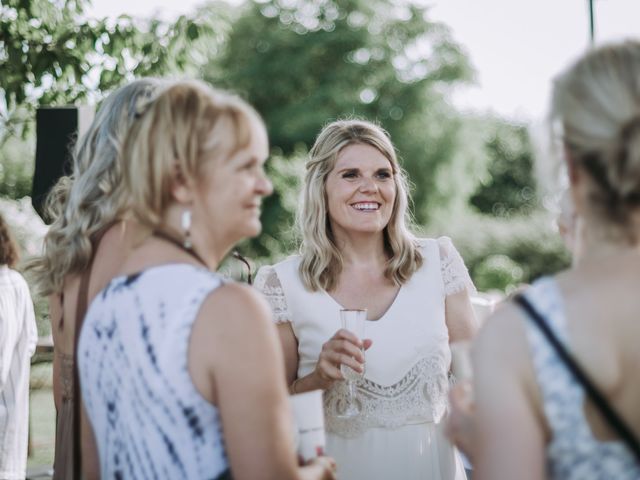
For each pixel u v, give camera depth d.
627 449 1.21
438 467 2.70
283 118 28.58
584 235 1.32
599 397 1.21
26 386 3.58
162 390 1.45
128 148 1.56
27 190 14.37
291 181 23.86
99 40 5.62
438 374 2.75
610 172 1.23
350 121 2.91
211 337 1.44
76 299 1.93
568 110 1.28
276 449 1.43
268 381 1.44
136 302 1.50
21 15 5.63
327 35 29.97
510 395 1.24
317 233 2.82
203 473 1.46
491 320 1.30
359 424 2.64
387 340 2.71
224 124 1.54
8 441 3.46
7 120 6.00
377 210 2.78
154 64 5.69
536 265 24.98
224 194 1.54
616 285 1.25
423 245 2.91
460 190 30.41
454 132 30.36
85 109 4.29
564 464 1.23
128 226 1.87
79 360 1.60
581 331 1.23
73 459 1.79
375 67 30.23
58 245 1.96
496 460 1.23
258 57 30.03
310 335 2.79
